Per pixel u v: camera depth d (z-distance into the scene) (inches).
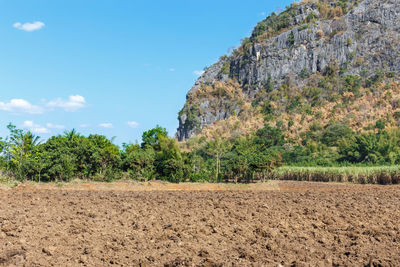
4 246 290.0
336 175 1382.9
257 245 313.7
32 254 272.2
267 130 3855.8
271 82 5757.9
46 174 983.0
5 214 418.0
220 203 540.1
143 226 370.6
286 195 694.5
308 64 5767.7
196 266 257.1
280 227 382.9
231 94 6043.3
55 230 344.2
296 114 4731.8
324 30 6092.5
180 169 1168.8
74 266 252.7
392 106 4448.8
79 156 1085.1
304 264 259.0
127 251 289.0
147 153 1246.3
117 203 534.3
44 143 1098.7
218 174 1309.1
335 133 3526.1
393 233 355.6
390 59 5457.7
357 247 310.7
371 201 596.7
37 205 500.7
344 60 5654.5
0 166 994.1
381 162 2351.1
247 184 1120.8
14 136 1010.7
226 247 307.7
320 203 562.9
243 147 2194.9
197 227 370.6
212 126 5462.6
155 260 269.0
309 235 354.9
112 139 1268.5
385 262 264.7
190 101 6323.8
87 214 427.5
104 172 1079.0
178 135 6058.1
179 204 530.0
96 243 307.7
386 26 5905.5
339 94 4975.4
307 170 1432.1
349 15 6186.0
